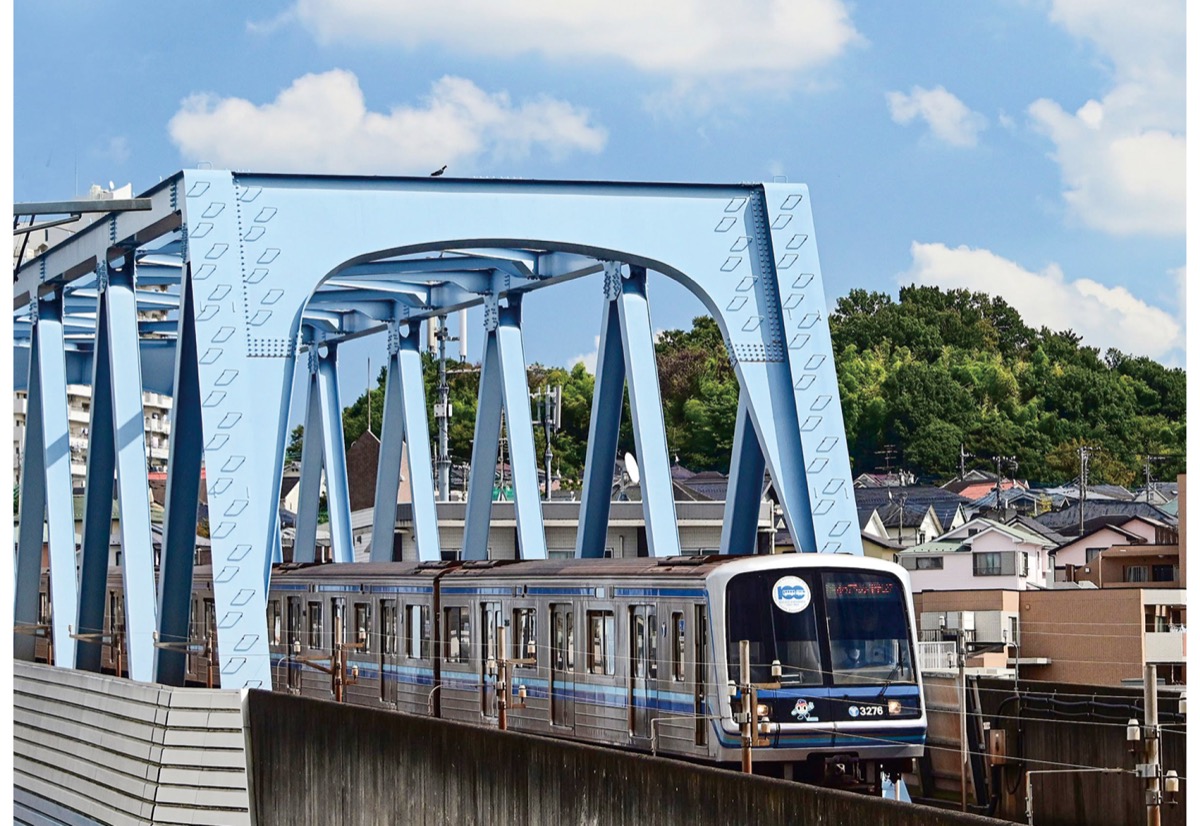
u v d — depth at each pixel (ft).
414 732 57.62
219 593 69.56
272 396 71.51
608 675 68.49
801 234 75.77
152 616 80.23
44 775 84.33
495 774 53.16
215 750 68.64
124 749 74.18
